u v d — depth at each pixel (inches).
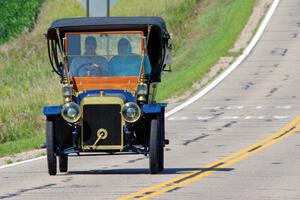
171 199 1951.3
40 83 6781.5
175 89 5615.2
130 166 2763.3
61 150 2532.0
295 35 7273.6
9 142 3954.2
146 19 2610.7
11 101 5684.1
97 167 2760.8
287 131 3887.8
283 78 5861.2
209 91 5546.3
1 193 2132.1
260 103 5017.2
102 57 2600.9
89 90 2544.3
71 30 2603.3
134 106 2445.9
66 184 2278.5
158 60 2628.0
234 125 4212.6
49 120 2491.4
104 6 3560.5
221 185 2209.6
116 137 2480.3
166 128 4200.3
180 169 2628.0
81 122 2477.9
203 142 3572.8
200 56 6845.5
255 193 2058.3
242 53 6737.2
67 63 2603.3
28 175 2564.0
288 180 2310.5
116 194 2043.6
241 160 2864.2
